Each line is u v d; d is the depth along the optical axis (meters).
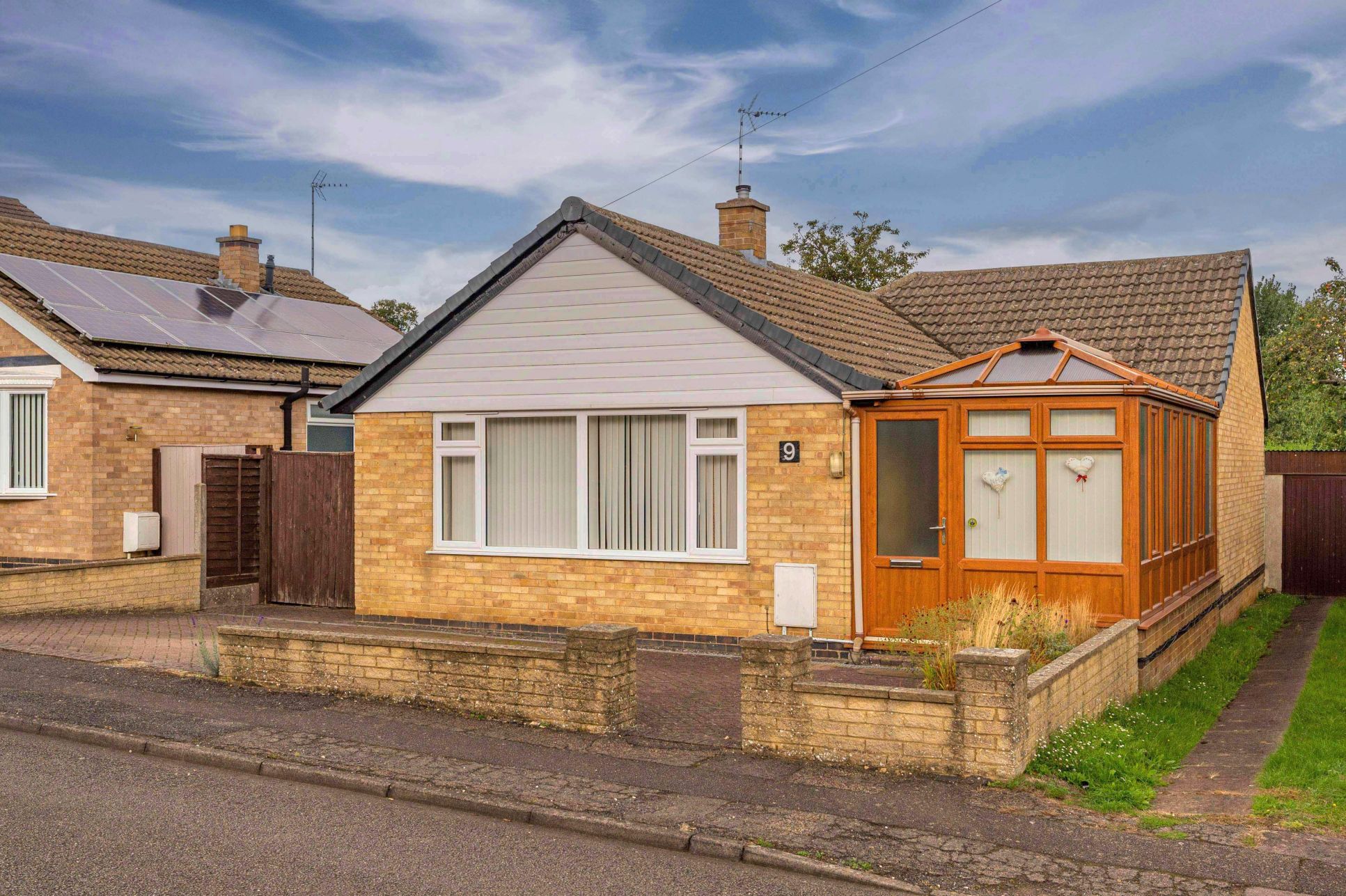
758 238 19.42
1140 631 12.29
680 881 6.72
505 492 15.12
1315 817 7.59
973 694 8.39
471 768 8.72
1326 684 13.41
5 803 8.03
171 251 26.05
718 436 13.89
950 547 12.73
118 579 16.73
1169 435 14.07
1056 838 7.23
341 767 8.75
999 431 12.61
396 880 6.67
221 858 6.97
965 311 20.44
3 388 19.45
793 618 13.16
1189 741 10.49
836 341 14.55
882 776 8.48
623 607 14.25
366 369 15.45
